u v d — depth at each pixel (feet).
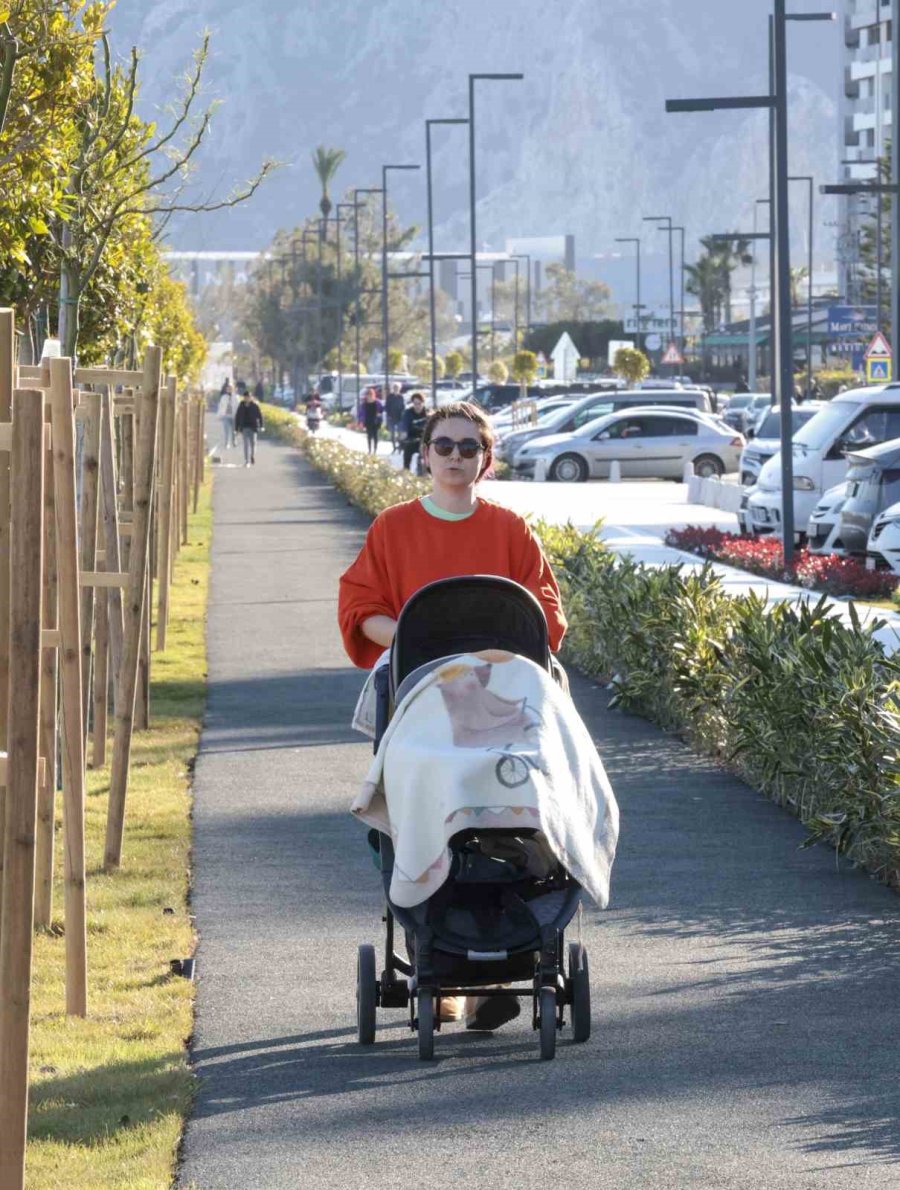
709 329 591.37
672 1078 23.86
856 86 614.75
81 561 36.96
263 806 42.16
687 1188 20.08
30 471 19.90
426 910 23.50
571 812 22.90
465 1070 24.32
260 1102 23.15
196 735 51.70
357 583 25.14
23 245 39.63
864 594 85.97
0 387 22.57
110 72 46.47
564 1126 22.11
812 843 36.47
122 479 54.03
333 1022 26.55
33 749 19.98
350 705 56.85
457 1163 20.95
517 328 553.64
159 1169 20.70
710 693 47.75
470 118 216.54
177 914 32.73
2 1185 19.86
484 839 23.24
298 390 516.32
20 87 37.70
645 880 35.22
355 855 37.24
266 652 68.90
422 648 24.26
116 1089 23.49
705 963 29.58
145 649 52.65
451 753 22.76
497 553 25.09
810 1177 20.35
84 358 59.06
